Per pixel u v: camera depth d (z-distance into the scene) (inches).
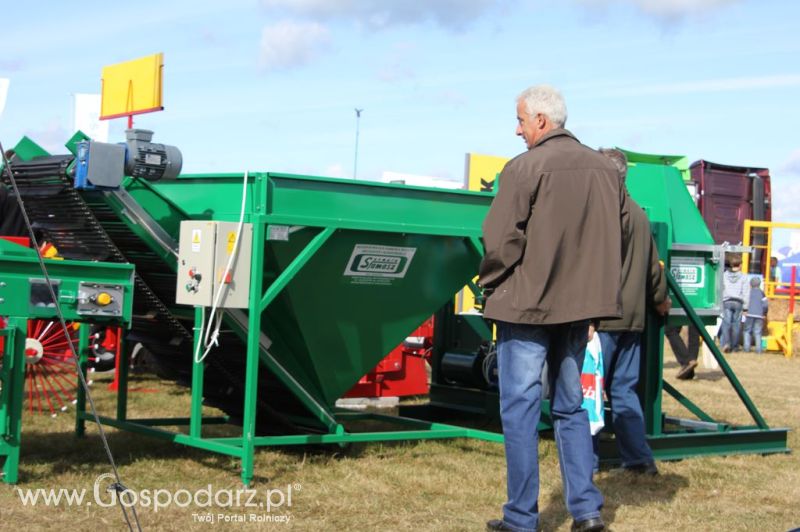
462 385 346.3
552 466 261.1
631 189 313.3
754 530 202.8
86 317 209.9
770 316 855.1
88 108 395.5
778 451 296.5
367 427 322.3
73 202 241.0
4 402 211.6
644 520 209.0
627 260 249.0
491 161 673.0
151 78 297.4
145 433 257.9
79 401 278.5
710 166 921.5
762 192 923.4
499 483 237.3
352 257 255.8
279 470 244.1
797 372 597.0
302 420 277.7
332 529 191.6
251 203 237.1
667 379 528.7
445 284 277.3
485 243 184.9
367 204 253.0
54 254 333.4
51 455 251.3
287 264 244.5
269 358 256.8
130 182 243.6
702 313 301.9
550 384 192.1
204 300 228.5
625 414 254.4
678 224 307.9
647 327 278.2
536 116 192.1
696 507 221.6
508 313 182.5
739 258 742.5
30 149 255.3
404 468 251.4
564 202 181.0
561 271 181.5
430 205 264.5
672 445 277.3
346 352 269.0
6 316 202.7
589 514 184.5
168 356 289.7
